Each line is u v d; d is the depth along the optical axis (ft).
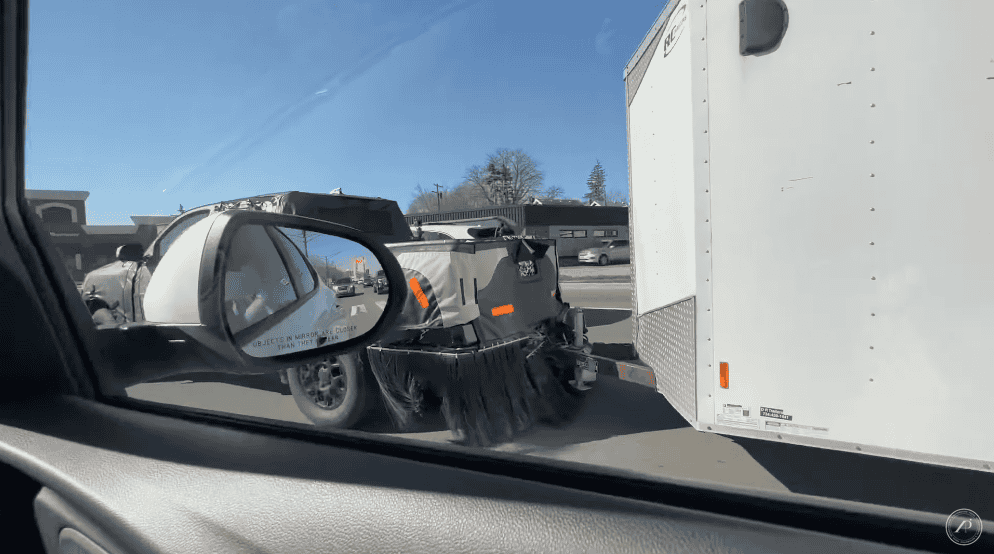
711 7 6.62
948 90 5.19
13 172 3.32
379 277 7.38
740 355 6.62
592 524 1.87
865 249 5.70
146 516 2.35
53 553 2.82
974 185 5.13
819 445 6.09
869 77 5.57
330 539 2.08
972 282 5.17
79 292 3.44
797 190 6.08
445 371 9.43
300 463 2.44
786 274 6.22
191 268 3.41
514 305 11.33
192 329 3.33
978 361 5.17
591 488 2.06
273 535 2.17
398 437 2.60
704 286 6.89
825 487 5.90
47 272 3.35
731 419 6.73
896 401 5.59
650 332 9.89
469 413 9.21
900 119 5.43
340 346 5.01
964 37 5.10
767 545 1.69
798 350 6.18
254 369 3.52
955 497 5.22
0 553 2.81
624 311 30.35
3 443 2.86
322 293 6.61
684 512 1.87
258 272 5.37
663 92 8.53
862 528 1.75
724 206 6.63
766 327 6.40
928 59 5.26
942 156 5.24
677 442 8.28
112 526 2.39
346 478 2.30
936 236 5.31
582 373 11.20
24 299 3.28
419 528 2.02
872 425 5.74
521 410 9.98
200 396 3.69
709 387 6.93
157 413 3.18
